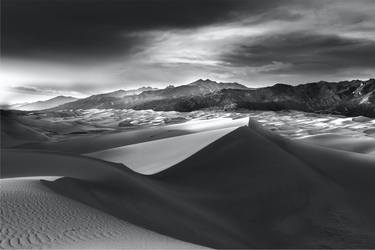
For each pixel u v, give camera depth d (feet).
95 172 96.43
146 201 80.33
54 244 38.47
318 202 116.16
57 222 46.96
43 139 381.81
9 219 45.83
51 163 112.47
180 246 41.22
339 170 158.81
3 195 55.67
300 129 486.79
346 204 118.32
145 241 42.80
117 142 292.81
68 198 60.29
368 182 145.28
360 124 551.59
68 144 294.66
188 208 87.81
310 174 139.64
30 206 52.08
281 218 100.17
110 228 47.60
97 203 65.62
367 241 87.56
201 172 134.41
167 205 83.56
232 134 174.50
